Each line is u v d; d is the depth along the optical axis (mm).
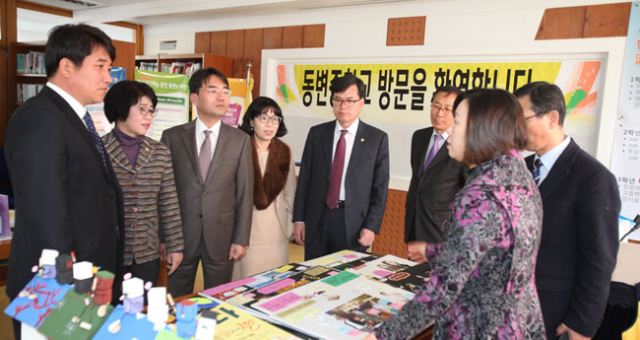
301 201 2463
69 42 1278
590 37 3205
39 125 1183
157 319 922
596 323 1300
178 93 4461
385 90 4199
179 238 1976
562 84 3389
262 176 2359
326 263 1790
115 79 4191
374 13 4152
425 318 965
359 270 1697
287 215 2529
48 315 982
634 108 3074
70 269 1015
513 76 3570
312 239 2338
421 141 2428
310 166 2426
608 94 3145
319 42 4500
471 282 999
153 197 1871
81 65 1295
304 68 4664
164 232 1973
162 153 1924
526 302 1019
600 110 3217
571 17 3271
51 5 5414
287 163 2418
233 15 4930
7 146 1226
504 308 973
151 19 5402
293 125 4809
